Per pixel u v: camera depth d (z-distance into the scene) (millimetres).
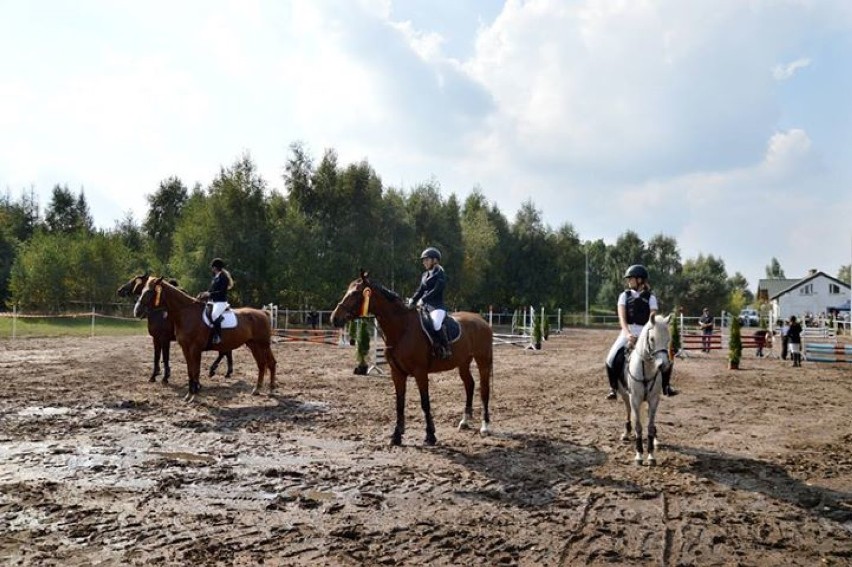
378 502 6273
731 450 8734
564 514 5988
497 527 5629
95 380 14688
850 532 5664
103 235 47562
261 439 9109
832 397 14211
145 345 24688
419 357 8695
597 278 82812
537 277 66312
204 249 41406
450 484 6930
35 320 37750
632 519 5875
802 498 6602
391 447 8680
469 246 58719
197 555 4910
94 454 8086
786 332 24781
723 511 6145
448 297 58906
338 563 4809
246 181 43469
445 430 9891
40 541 5164
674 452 8562
